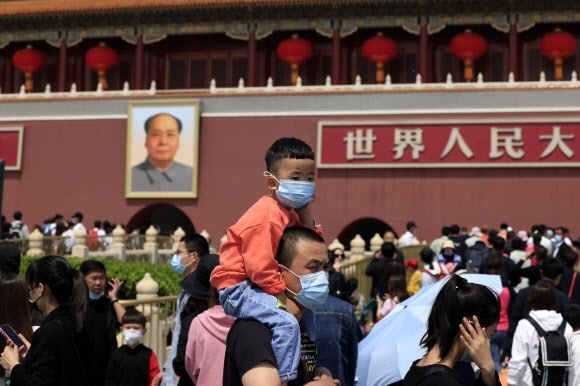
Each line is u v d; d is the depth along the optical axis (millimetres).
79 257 32312
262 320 6523
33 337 9125
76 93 49219
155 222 57031
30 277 9391
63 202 48688
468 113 44156
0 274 11234
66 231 38688
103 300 11617
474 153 43750
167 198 47250
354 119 45438
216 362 9125
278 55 50906
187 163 47031
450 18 48562
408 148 44531
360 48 52156
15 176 49469
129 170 47750
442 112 44438
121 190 48062
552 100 43406
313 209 45531
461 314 7105
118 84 55000
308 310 7184
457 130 44094
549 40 47906
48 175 49031
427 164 44250
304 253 6727
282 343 6410
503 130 43562
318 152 45656
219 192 46844
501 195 43406
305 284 6719
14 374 8938
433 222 44031
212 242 46562
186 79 53969
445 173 44188
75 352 9148
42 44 56281
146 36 51875
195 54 53969
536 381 12500
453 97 44344
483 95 44031
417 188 44406
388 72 51719
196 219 46969
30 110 49781
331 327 10164
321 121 45781
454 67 51219
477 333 7039
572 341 12523
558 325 12656
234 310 6734
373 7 48656
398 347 11359
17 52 53906
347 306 10391
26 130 49656
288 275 6754
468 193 43781
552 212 42688
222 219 46625
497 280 12734
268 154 7164
